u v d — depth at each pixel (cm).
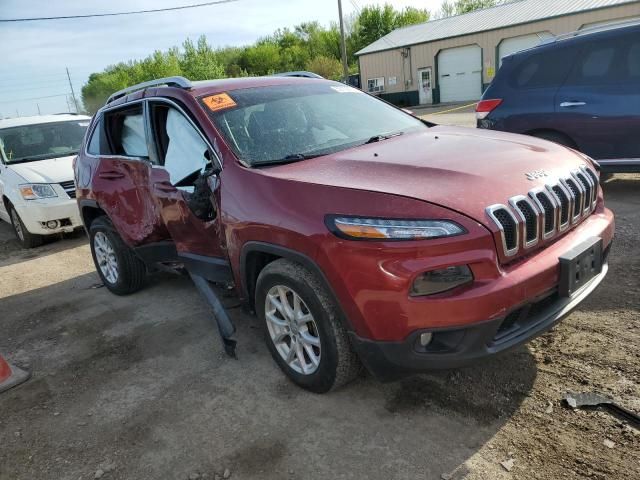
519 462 242
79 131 887
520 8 2906
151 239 439
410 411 287
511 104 664
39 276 643
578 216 298
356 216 256
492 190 261
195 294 504
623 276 412
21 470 281
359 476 246
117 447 290
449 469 243
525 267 256
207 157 357
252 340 391
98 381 364
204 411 312
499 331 260
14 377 378
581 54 616
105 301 518
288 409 303
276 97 392
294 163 326
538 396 285
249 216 304
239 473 258
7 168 792
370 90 3497
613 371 296
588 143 616
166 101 393
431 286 244
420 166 288
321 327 284
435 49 3045
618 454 239
